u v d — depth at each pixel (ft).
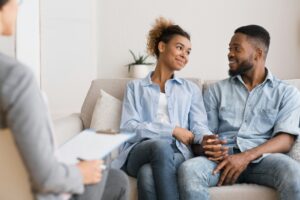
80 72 11.11
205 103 6.54
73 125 6.24
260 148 5.46
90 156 3.38
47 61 10.86
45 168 2.64
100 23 11.39
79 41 11.03
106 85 7.06
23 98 2.56
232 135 6.08
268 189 5.10
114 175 4.35
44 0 10.68
